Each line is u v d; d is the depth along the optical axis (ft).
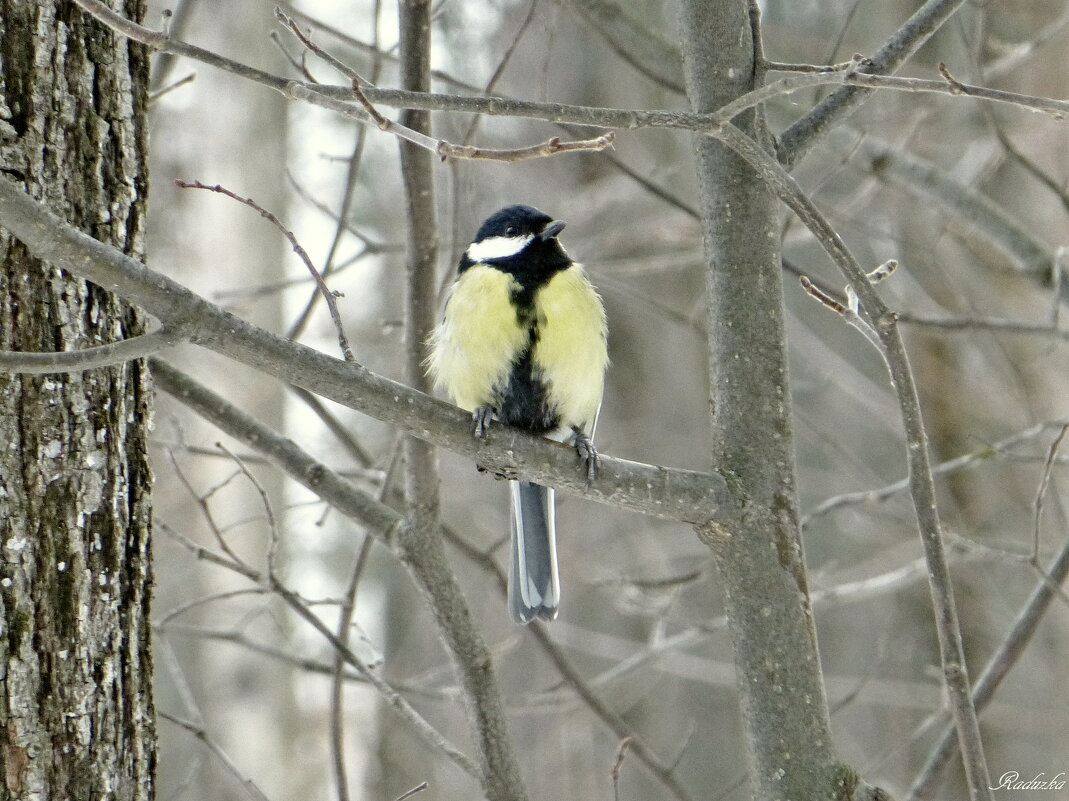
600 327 29.66
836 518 55.72
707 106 22.85
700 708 57.00
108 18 17.76
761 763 20.80
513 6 57.82
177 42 18.08
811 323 56.95
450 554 63.77
